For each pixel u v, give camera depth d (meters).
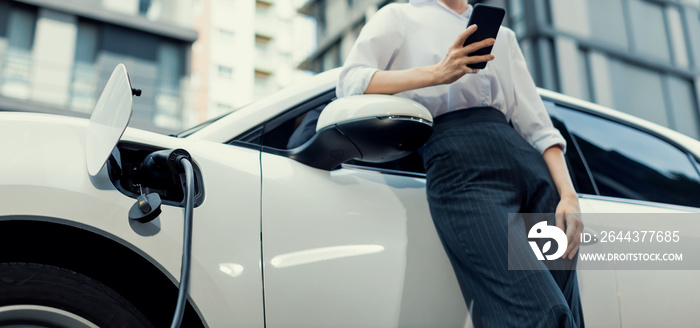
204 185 1.07
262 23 37.44
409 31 1.29
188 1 21.62
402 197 1.24
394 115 1.09
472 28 1.10
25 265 0.92
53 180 0.94
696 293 1.44
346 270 1.09
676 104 20.97
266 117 1.27
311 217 1.11
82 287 0.93
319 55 32.44
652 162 1.83
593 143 1.77
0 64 18.33
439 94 1.23
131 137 1.09
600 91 18.72
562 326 0.99
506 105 1.32
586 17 19.17
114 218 0.95
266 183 1.12
